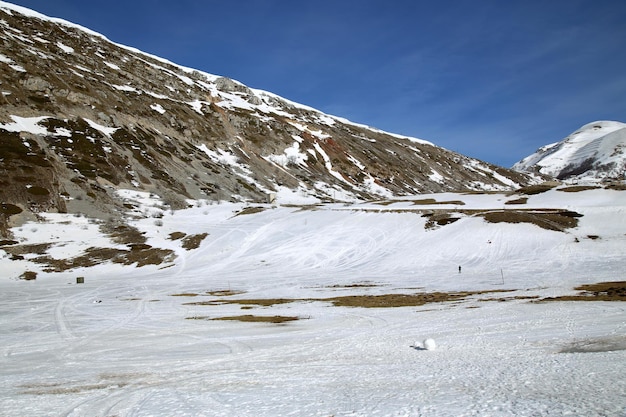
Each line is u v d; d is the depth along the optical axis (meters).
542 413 7.65
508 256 55.03
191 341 21.25
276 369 14.09
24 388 13.16
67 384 13.48
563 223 61.59
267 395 10.62
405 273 53.34
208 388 11.85
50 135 103.94
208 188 115.19
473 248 58.75
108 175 100.44
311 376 12.67
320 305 33.78
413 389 10.29
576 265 48.19
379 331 21.36
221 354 17.50
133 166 108.62
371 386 10.91
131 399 11.07
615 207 63.03
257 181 134.00
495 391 9.46
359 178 167.88
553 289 34.50
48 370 16.16
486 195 89.56
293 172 151.75
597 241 54.91
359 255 63.78
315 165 163.88
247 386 11.83
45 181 88.00
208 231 80.94
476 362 13.02
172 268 66.06
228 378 13.09
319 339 19.91
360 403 9.30
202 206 101.25
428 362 13.67
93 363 17.17
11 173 85.50
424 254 60.00
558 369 11.09
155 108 147.38
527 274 46.03
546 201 76.31
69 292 48.66
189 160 127.56
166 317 30.89
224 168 134.25
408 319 24.70
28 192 83.31
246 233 78.25
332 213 82.56
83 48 174.88
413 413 8.30
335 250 66.62
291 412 8.95
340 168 169.88
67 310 36.09
